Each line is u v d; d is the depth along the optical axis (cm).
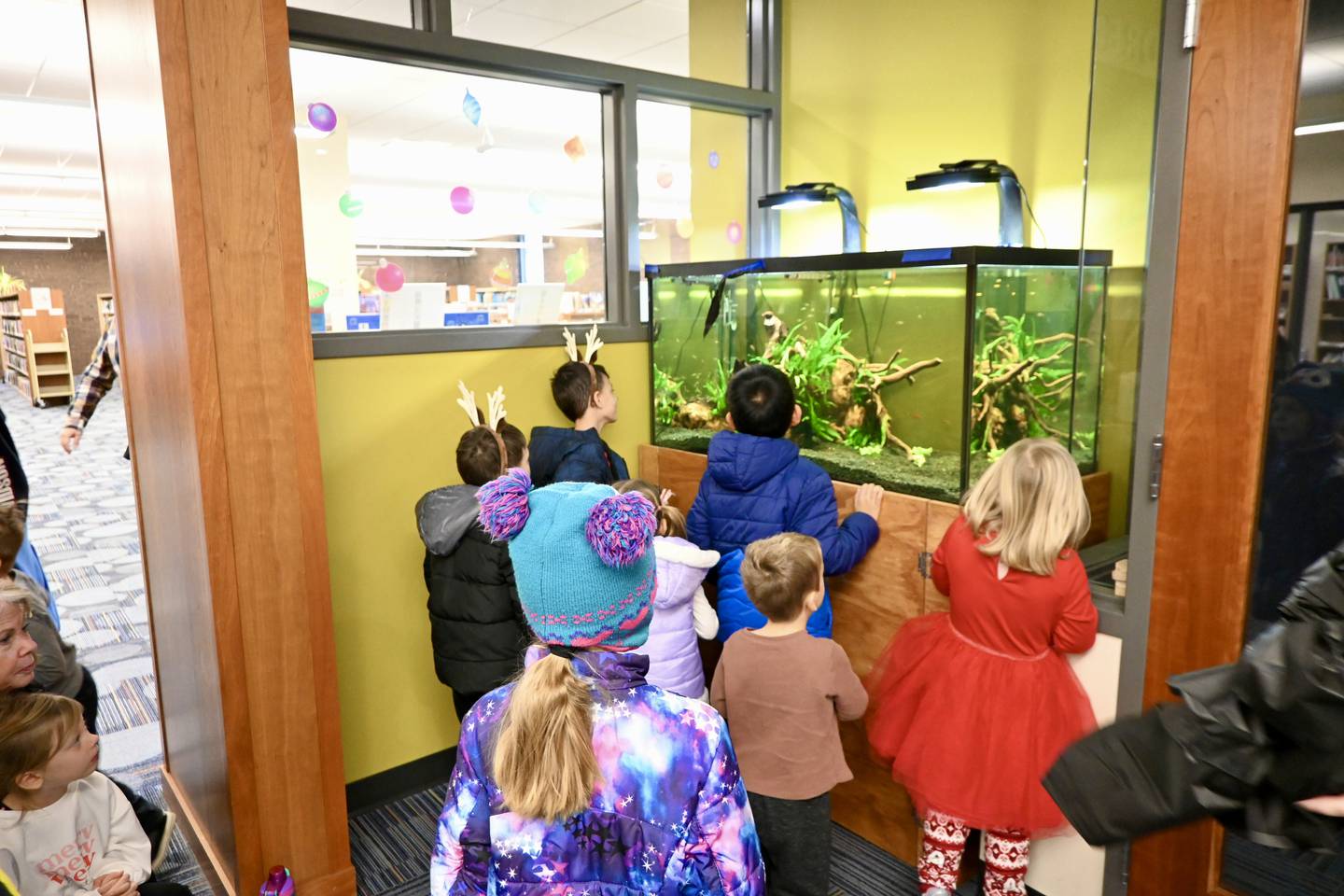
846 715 185
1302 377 154
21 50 549
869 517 217
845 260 221
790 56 317
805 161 318
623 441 294
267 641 192
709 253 353
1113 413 203
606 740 97
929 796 186
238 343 181
